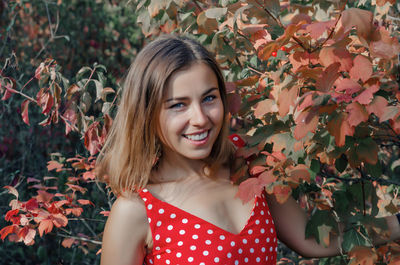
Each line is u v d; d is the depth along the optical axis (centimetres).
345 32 124
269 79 177
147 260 142
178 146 135
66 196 211
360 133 135
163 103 133
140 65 136
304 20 128
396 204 205
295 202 155
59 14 462
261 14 144
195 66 132
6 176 347
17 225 194
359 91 121
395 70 134
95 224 293
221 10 154
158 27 203
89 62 476
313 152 145
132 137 139
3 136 363
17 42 423
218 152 147
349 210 147
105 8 509
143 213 137
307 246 151
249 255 137
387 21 197
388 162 263
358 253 141
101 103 317
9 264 318
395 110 114
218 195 143
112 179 142
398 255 157
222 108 137
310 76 130
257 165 145
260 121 172
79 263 316
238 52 198
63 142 364
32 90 368
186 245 135
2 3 425
